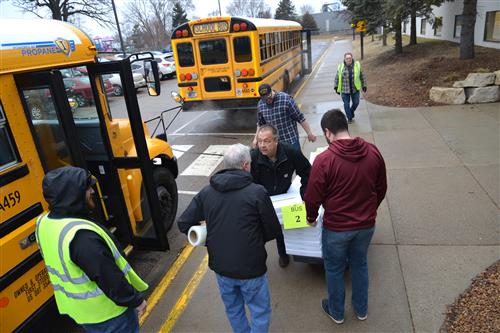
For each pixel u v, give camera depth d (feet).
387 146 24.17
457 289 11.41
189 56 33.40
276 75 39.88
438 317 10.52
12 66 9.68
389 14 46.11
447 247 13.44
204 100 34.14
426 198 16.94
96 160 13.50
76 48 11.93
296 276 13.00
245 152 8.91
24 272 9.69
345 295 11.32
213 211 8.70
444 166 20.03
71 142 10.55
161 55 84.69
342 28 246.68
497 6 44.01
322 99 42.42
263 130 11.11
